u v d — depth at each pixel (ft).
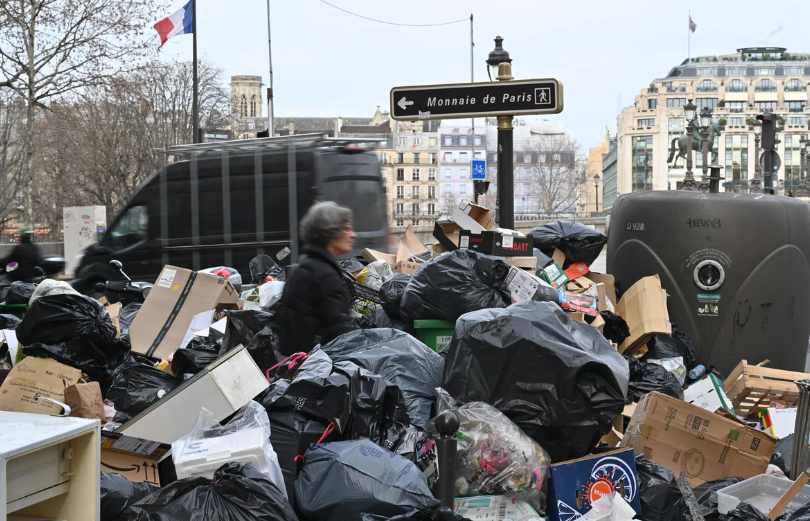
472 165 86.63
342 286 17.46
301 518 12.02
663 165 474.08
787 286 24.66
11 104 118.52
